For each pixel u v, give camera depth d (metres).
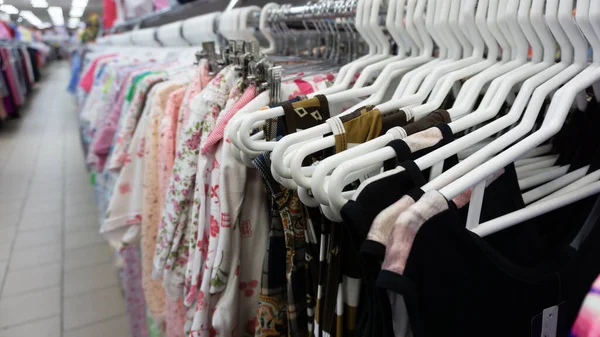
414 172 0.41
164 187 0.92
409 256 0.35
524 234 0.47
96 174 1.78
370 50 0.73
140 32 2.06
